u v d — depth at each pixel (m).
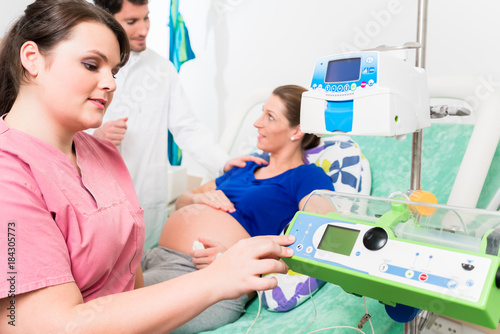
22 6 1.61
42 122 0.80
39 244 0.66
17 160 0.72
